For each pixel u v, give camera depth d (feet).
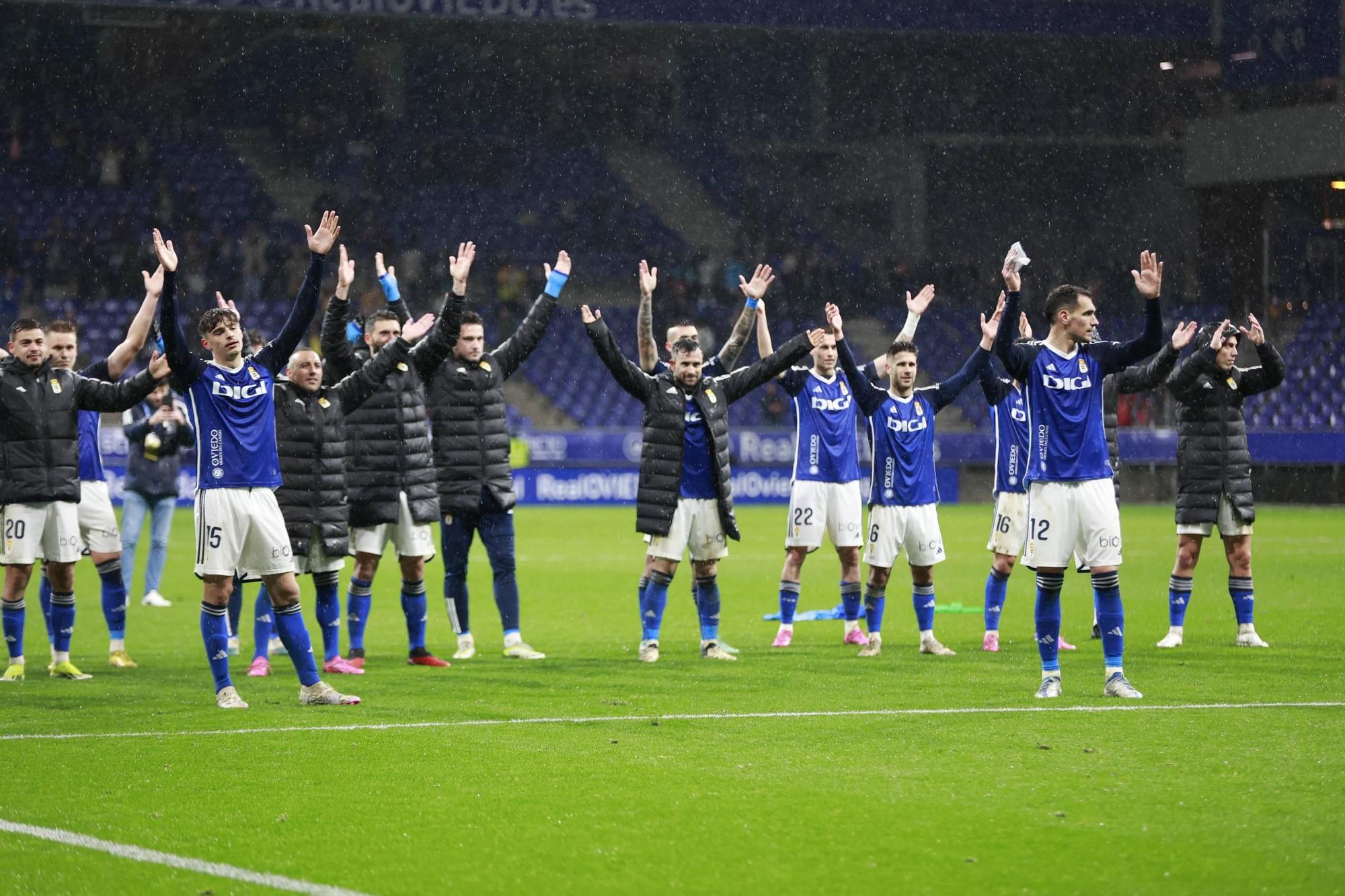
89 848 28.53
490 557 58.03
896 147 207.51
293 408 52.24
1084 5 180.75
